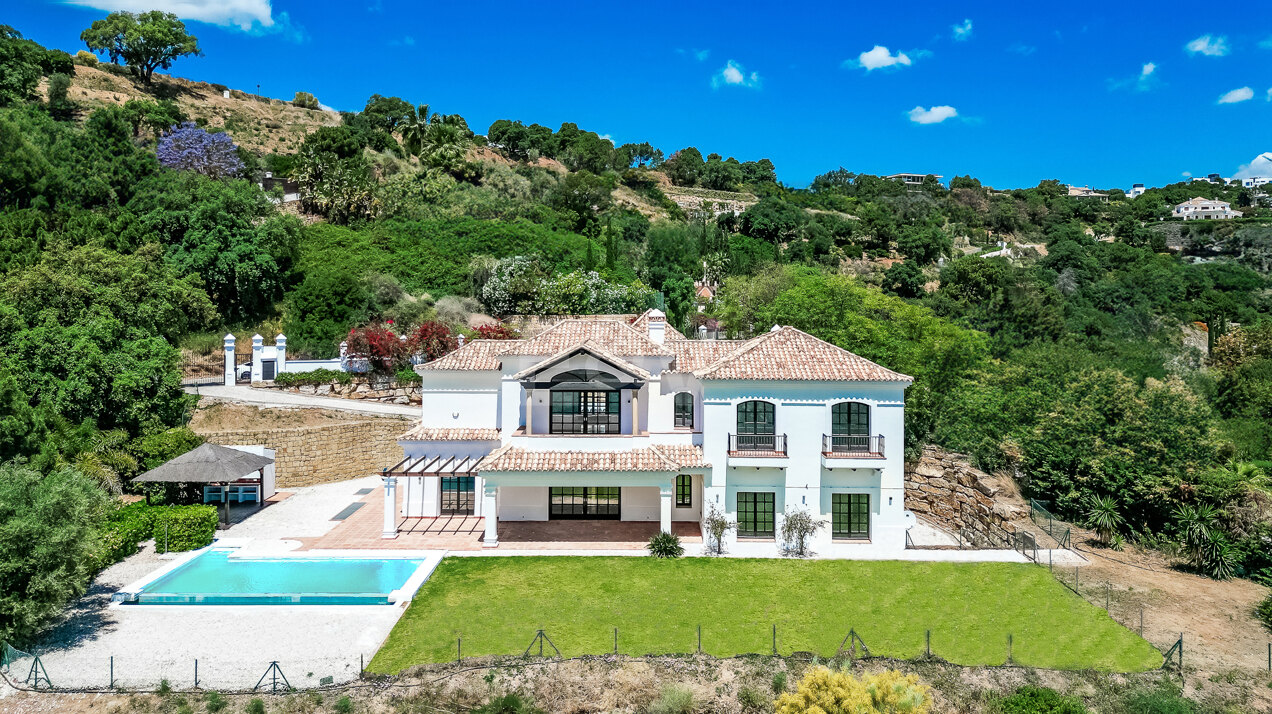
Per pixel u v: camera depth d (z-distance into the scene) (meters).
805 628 23.28
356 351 51.88
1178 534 32.47
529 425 30.80
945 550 30.14
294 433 40.12
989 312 86.50
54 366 35.62
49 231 52.69
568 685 19.64
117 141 67.75
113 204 62.25
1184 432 35.22
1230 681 20.69
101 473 31.75
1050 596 26.38
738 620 23.73
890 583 27.02
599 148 149.75
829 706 16.44
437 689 19.28
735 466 29.38
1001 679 20.31
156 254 54.38
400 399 49.47
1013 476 38.41
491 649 21.42
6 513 20.97
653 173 170.88
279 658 20.75
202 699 18.67
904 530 29.67
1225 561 29.83
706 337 67.19
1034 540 30.61
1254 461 45.31
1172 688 20.05
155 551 29.17
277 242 62.94
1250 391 56.03
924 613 24.62
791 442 29.53
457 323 61.84
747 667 20.55
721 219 131.12
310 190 80.44
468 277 71.31
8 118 64.44
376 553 28.83
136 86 105.69
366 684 19.41
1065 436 36.94
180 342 53.62
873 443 29.52
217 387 50.56
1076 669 20.97
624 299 69.62
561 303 67.50
